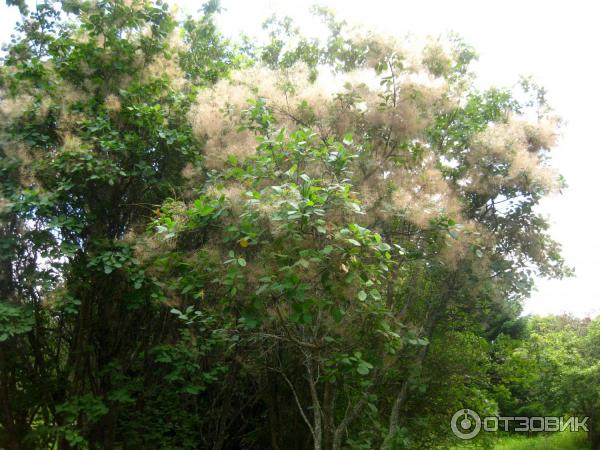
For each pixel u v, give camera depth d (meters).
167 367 6.56
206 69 7.81
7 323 5.13
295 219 3.70
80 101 5.99
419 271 6.08
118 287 6.17
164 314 6.50
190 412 7.26
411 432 6.95
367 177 5.51
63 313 6.06
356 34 5.82
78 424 6.03
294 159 4.57
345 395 6.59
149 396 6.47
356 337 4.68
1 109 5.77
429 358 6.81
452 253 5.45
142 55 6.36
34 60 6.04
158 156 6.34
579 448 16.72
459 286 6.61
